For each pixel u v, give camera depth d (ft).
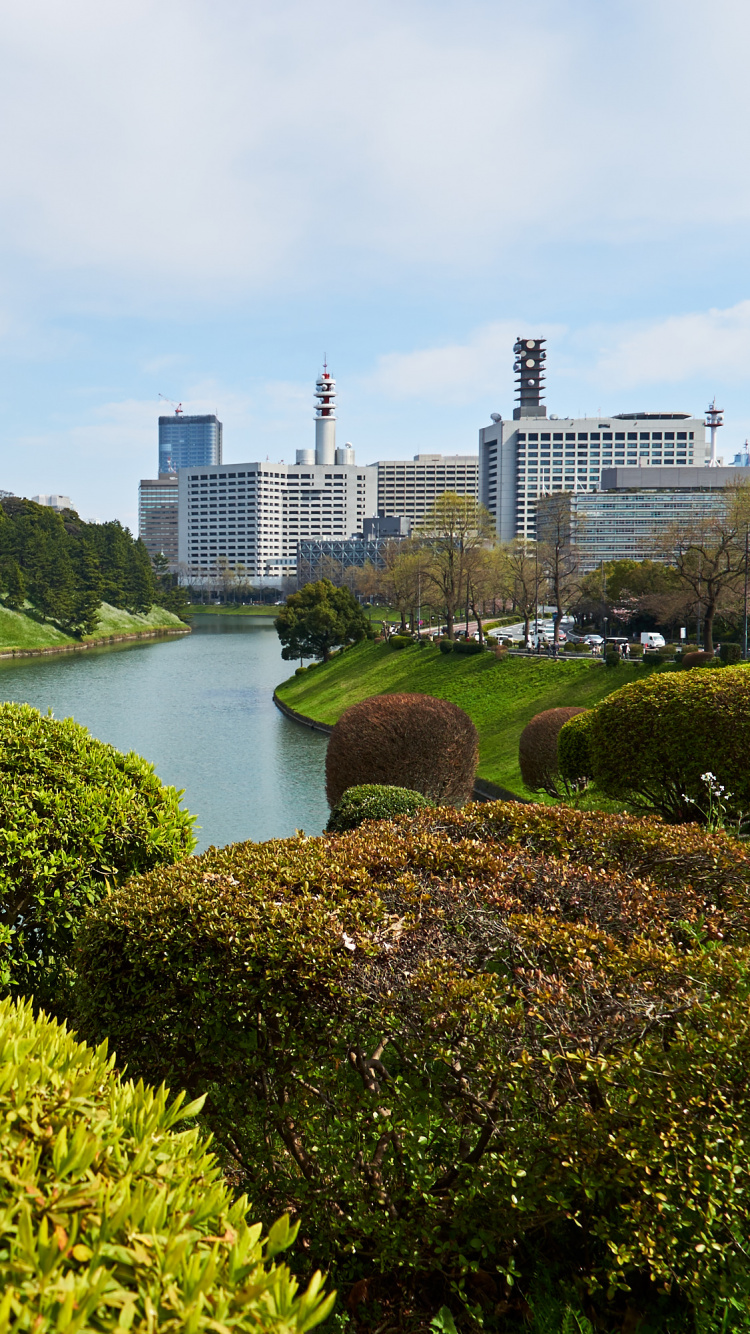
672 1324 11.57
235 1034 14.39
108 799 22.72
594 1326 11.75
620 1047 11.74
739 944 15.33
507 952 14.20
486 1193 12.21
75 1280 5.53
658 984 12.66
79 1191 6.35
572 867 17.24
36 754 23.18
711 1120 10.80
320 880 16.34
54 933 21.26
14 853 20.63
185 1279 5.92
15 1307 5.13
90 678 252.01
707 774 33.32
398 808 43.11
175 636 447.42
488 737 140.56
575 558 358.23
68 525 504.43
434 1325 11.41
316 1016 13.52
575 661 161.89
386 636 250.57
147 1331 5.50
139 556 497.46
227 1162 14.84
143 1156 7.06
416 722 60.44
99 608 447.42
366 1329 12.19
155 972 15.02
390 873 17.19
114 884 22.20
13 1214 6.16
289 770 124.88
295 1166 14.44
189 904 15.51
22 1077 7.55
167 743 148.25
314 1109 13.99
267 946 14.07
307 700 196.13
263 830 91.50
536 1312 11.87
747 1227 10.78
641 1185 10.62
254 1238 6.56
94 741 25.38
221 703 202.28
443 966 13.32
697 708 36.42
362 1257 13.38
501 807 22.06
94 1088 8.02
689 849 18.53
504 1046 12.23
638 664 150.00
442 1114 13.06
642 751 38.09
